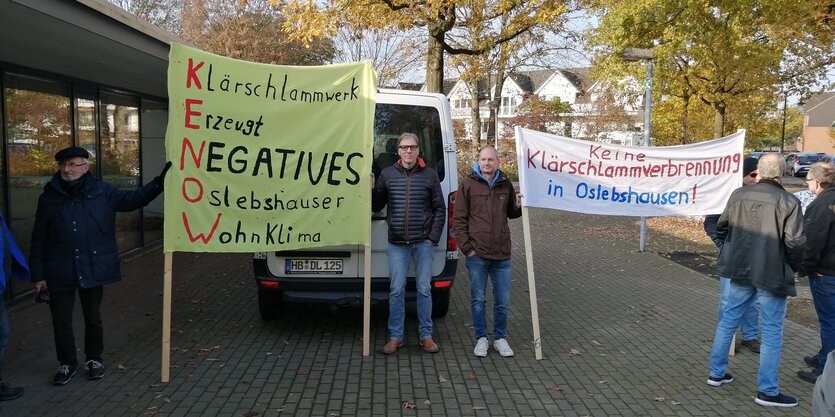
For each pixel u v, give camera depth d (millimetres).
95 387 4336
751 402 4316
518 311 6801
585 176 5406
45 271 4270
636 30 14414
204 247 4570
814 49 13688
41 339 5438
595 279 8688
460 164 23438
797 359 5246
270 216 4734
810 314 6680
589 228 14820
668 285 8289
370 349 5273
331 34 9961
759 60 13945
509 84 53375
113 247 4496
